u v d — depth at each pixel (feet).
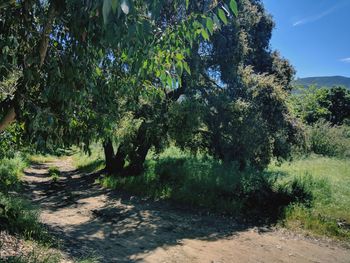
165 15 19.88
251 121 39.68
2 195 27.99
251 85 41.34
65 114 11.10
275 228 32.58
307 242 29.45
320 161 71.00
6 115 10.28
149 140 46.03
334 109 143.64
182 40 10.34
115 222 32.73
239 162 45.70
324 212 35.06
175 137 41.98
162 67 10.77
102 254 23.07
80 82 10.33
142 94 15.24
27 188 46.44
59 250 19.72
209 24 8.64
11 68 10.79
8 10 9.45
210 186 42.16
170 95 45.57
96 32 9.24
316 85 158.92
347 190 42.45
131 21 8.27
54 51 10.50
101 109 13.97
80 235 27.63
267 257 25.93
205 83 44.14
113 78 13.96
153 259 23.93
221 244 28.14
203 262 24.20
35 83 10.18
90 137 13.74
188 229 31.65
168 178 48.06
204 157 52.70
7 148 22.39
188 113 39.75
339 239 30.07
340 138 91.50
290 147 45.14
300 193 39.17
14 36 9.78
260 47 51.03
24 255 16.35
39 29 10.87
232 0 7.73
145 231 30.42
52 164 83.30
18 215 21.79
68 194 43.57
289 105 44.93
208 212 36.99
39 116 9.95
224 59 41.19
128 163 60.64
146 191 43.93
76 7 8.76
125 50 10.13
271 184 40.65
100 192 45.29
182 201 40.27
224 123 41.45
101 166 64.80
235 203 37.40
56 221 31.14
